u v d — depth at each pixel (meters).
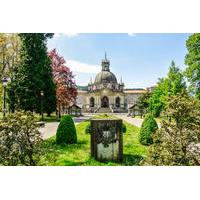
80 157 15.11
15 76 48.25
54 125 38.50
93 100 147.50
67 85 60.53
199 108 10.24
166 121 10.23
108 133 14.15
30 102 47.69
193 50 38.69
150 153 10.23
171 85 45.50
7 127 10.48
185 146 9.95
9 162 10.55
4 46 49.56
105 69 157.12
